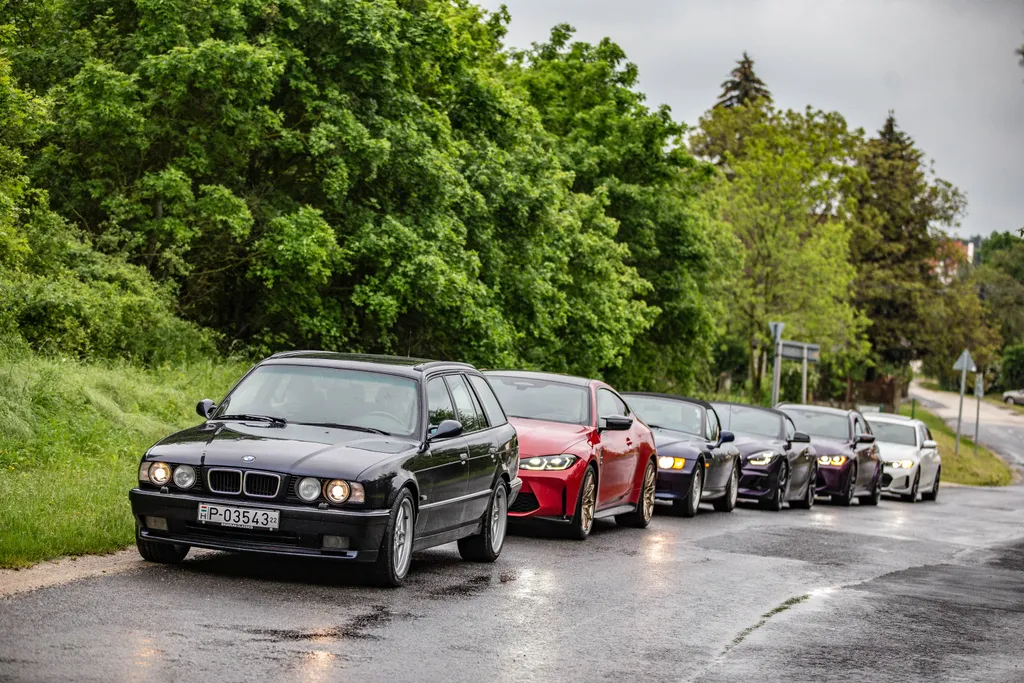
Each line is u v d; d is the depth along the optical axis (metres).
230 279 30.89
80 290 24.02
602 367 41.78
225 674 7.78
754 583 14.14
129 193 28.80
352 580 11.88
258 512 10.93
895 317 91.75
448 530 13.00
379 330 32.44
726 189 63.28
